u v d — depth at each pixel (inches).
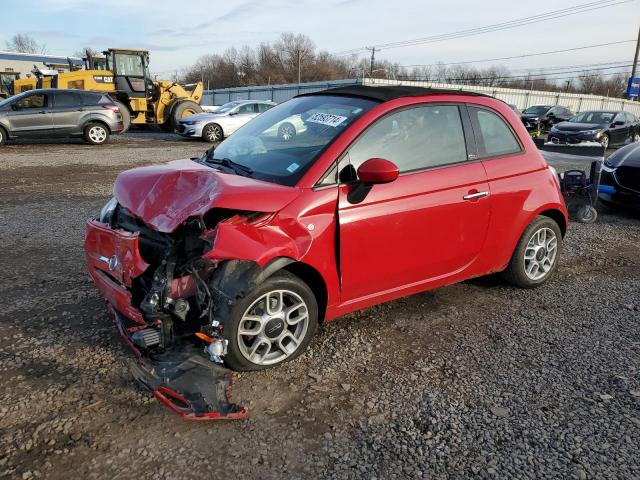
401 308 163.5
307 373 125.0
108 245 123.3
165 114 813.2
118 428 102.9
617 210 314.0
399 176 136.9
